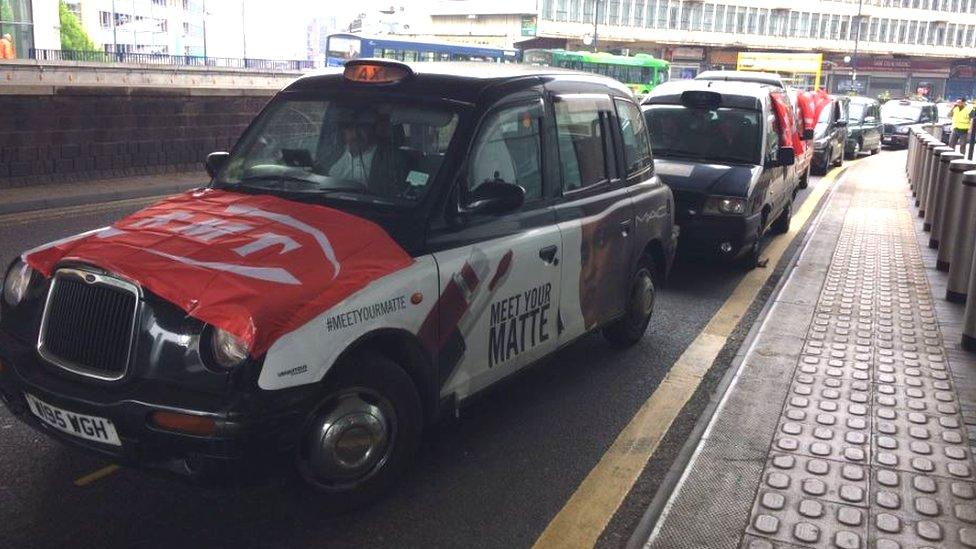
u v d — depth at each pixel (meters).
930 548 3.29
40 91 12.71
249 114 16.94
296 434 3.01
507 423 4.60
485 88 4.12
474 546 3.37
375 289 3.30
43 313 3.25
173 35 122.06
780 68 41.38
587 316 4.89
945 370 5.34
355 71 4.34
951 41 97.06
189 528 3.41
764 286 8.15
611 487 3.89
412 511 3.61
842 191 15.41
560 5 73.75
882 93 96.56
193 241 3.28
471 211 3.83
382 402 3.41
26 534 3.31
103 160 14.00
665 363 5.68
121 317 3.05
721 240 8.07
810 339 5.99
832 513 3.54
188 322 2.97
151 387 2.96
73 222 10.32
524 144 4.28
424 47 33.97
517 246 4.07
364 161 3.97
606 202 4.97
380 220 3.66
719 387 5.07
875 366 5.41
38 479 3.75
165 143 15.12
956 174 8.05
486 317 3.93
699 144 9.11
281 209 3.67
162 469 3.01
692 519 3.49
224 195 3.96
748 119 9.14
